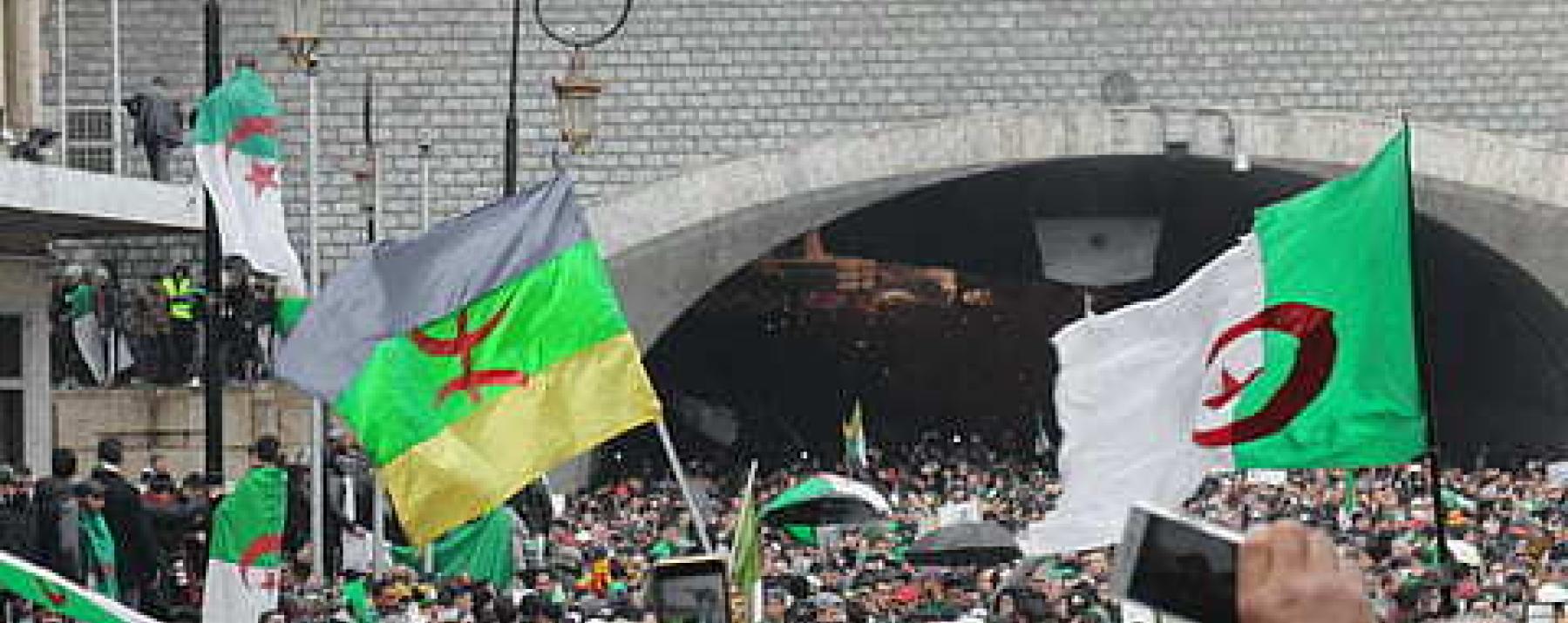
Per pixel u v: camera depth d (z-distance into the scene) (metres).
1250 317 60.19
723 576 47.41
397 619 80.00
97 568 75.44
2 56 105.12
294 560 90.44
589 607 82.75
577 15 182.88
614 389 56.44
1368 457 59.78
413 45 180.62
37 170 93.69
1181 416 61.31
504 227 56.28
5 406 105.19
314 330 56.12
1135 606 16.59
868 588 92.44
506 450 56.12
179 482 132.25
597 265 56.44
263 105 88.00
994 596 87.62
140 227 102.62
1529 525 129.38
